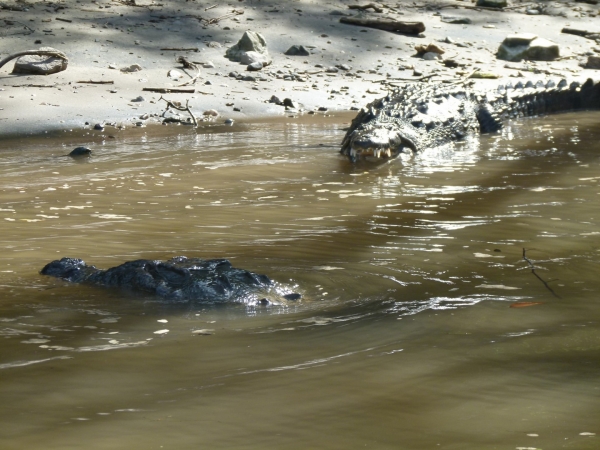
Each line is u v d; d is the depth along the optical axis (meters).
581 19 28.27
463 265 7.12
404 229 8.64
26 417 4.01
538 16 28.38
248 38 21.03
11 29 20.61
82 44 20.25
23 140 14.67
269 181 11.57
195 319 5.60
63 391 4.34
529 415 4.00
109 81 18.41
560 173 11.98
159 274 6.34
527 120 18.39
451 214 9.41
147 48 20.77
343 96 19.41
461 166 12.85
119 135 15.31
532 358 4.79
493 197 10.34
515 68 22.91
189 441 3.73
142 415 4.02
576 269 6.96
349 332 5.29
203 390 4.34
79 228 8.72
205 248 7.75
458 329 5.34
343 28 24.33
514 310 5.77
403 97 16.45
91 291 6.27
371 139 13.23
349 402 4.16
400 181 11.63
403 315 5.65
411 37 24.55
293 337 5.20
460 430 3.83
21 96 16.91
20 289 6.34
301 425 3.89
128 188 11.02
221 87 19.02
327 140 15.17
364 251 7.64
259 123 16.89
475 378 4.48
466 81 20.88
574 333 5.25
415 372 4.57
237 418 3.98
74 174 11.99
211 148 14.19
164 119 16.67
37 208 9.80
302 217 9.28
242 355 4.88
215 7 24.70
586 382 4.41
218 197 10.49
